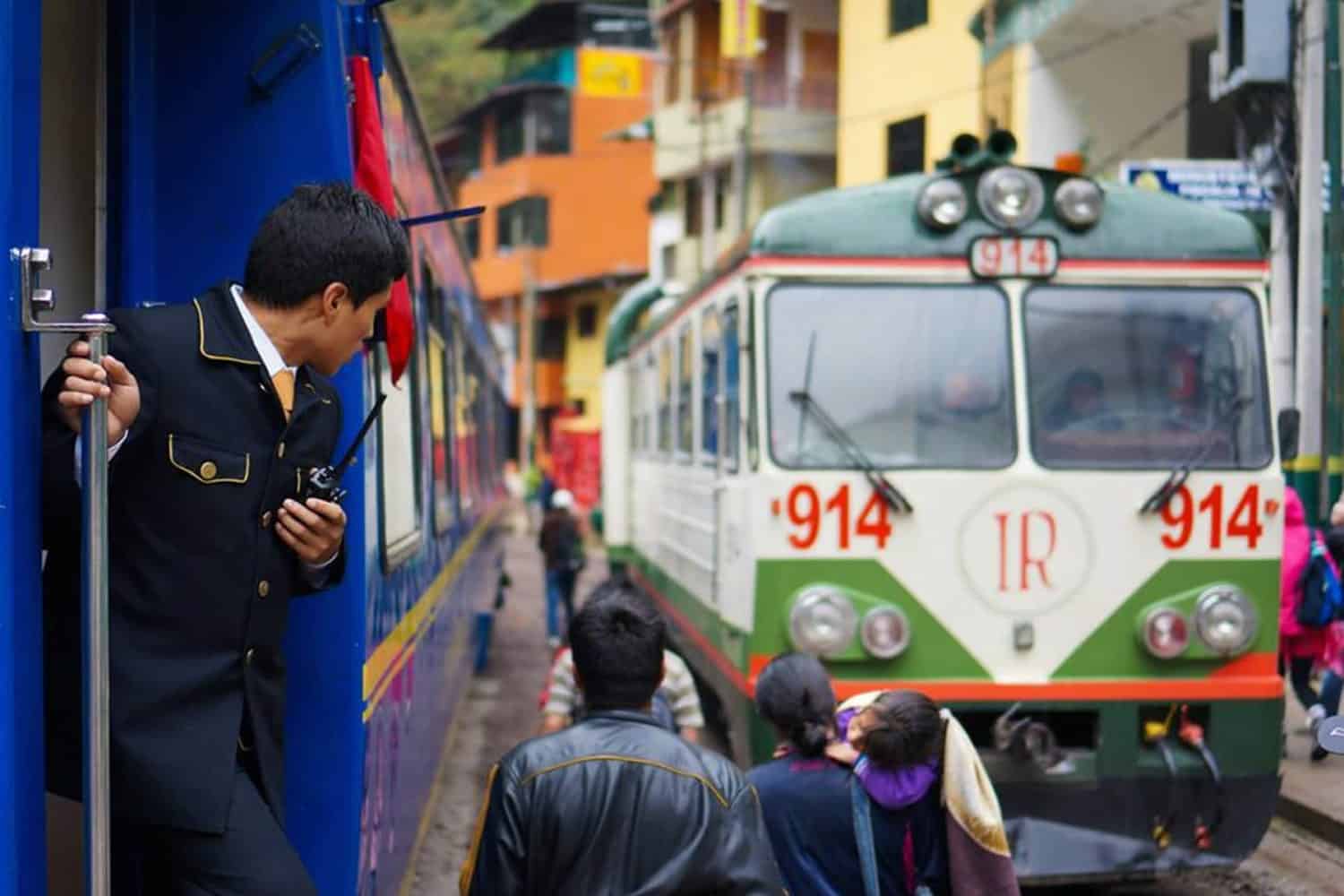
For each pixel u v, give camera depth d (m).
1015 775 6.30
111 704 2.70
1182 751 6.44
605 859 2.76
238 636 2.81
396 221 2.99
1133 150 17.95
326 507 2.88
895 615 6.39
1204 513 6.51
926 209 6.63
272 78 3.63
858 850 3.72
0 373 2.40
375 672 4.38
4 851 2.41
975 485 6.49
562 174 42.28
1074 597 6.47
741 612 6.83
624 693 3.06
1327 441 10.34
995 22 19.53
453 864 7.30
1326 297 11.13
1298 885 6.88
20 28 2.46
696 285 8.99
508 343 42.50
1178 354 6.68
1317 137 10.41
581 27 41.59
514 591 22.31
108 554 2.60
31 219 2.52
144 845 3.03
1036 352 6.61
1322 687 8.61
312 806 3.73
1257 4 10.51
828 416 6.54
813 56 29.86
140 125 3.58
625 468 15.12
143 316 2.80
